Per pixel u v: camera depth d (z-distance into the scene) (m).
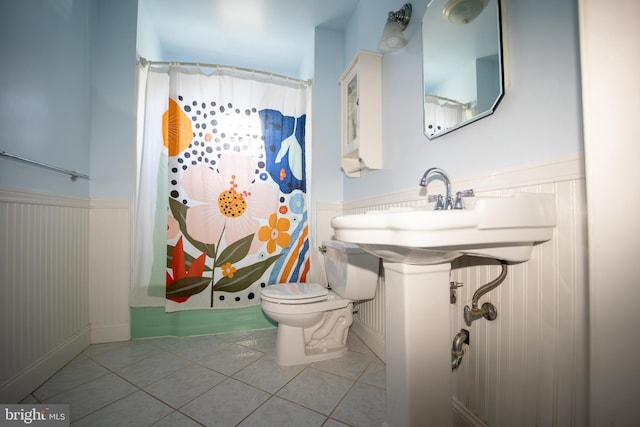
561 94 0.69
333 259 1.69
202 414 1.10
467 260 1.01
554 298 0.72
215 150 1.91
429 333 0.85
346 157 1.84
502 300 0.87
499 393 0.89
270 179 2.00
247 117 1.98
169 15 2.05
